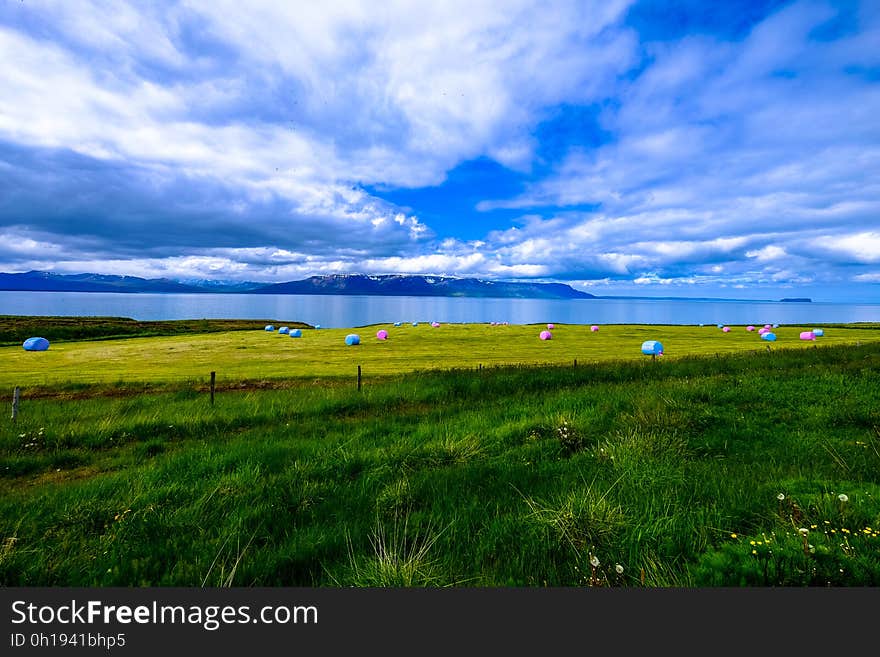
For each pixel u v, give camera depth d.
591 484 6.48
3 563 4.87
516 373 19.52
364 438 10.57
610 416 11.44
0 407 15.12
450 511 6.07
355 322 198.12
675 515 5.25
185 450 10.25
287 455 9.15
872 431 9.47
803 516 5.15
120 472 8.65
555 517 5.23
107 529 5.95
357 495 6.95
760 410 11.62
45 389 19.69
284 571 4.82
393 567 4.38
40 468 9.84
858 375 15.26
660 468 7.18
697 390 13.45
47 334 59.03
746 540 4.62
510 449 9.16
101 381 21.95
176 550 5.28
